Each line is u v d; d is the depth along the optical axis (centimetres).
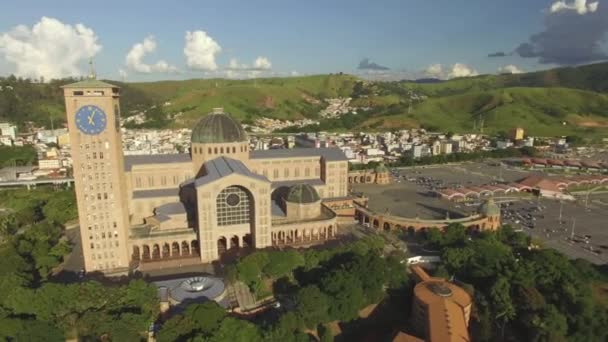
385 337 13275
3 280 13962
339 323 13625
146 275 16750
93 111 15575
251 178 17700
